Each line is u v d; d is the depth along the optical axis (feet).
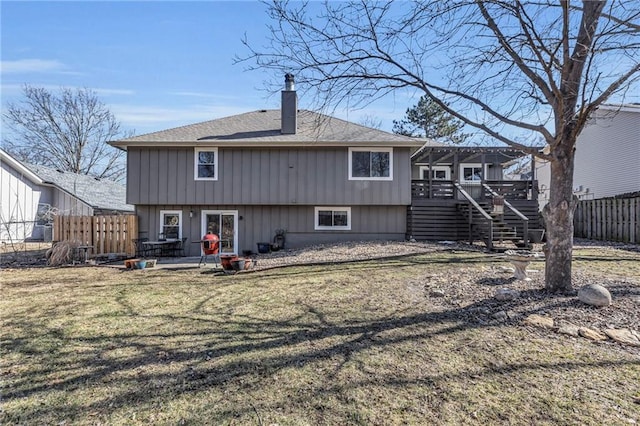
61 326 14.51
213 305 17.52
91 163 107.14
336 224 44.83
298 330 13.48
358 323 14.03
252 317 15.26
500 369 9.86
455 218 44.93
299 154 43.29
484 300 15.99
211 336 13.08
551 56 14.35
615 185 55.47
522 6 15.21
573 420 7.55
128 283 24.16
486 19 16.39
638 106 48.49
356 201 43.32
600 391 8.64
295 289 20.38
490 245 35.04
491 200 43.98
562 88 15.90
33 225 62.08
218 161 43.14
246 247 44.32
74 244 36.55
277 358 11.00
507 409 8.00
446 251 33.99
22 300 19.16
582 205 48.96
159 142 41.47
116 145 42.16
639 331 11.92
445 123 62.90
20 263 36.06
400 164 43.65
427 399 8.50
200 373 10.14
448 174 62.80
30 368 10.64
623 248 34.96
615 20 15.31
